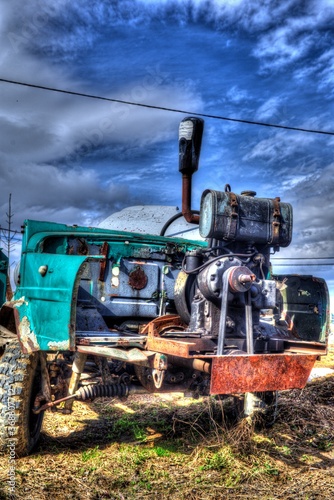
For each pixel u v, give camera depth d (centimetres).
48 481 348
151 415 534
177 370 430
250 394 481
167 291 495
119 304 475
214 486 346
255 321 420
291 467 389
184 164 482
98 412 544
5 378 392
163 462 391
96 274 469
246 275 372
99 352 361
